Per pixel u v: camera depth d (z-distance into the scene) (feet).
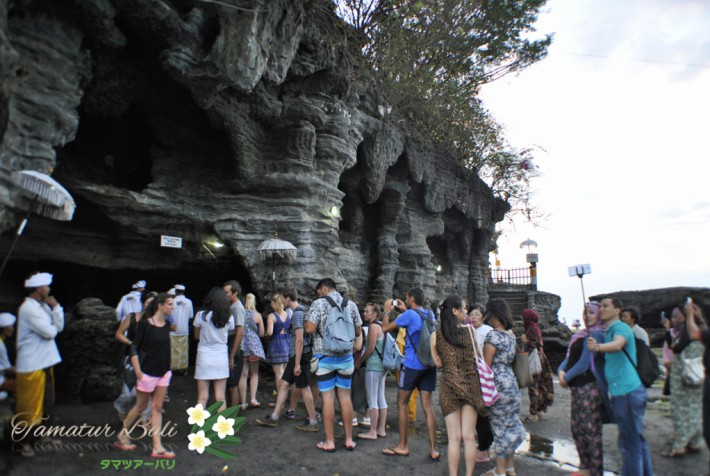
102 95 29.43
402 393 17.65
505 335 15.34
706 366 11.80
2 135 16.85
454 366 14.64
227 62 26.99
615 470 16.31
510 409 14.93
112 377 24.49
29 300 16.21
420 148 55.67
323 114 38.17
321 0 38.70
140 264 33.47
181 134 34.68
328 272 36.94
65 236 30.37
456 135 67.15
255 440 18.84
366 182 48.26
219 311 18.92
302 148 36.86
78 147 33.06
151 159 34.88
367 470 15.97
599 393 14.80
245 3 27.17
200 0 26.73
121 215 31.35
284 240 35.32
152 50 28.60
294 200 36.09
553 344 54.08
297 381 20.62
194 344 37.42
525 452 18.42
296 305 22.22
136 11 24.93
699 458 17.21
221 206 35.37
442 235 68.44
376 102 47.47
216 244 35.17
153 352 16.56
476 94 63.82
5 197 17.42
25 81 20.31
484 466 16.69
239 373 23.04
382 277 51.21
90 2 22.90
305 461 16.66
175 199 33.78
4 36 15.94
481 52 56.59
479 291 72.33
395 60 49.01
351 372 18.16
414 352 17.53
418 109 55.77
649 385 13.80
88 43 25.84
